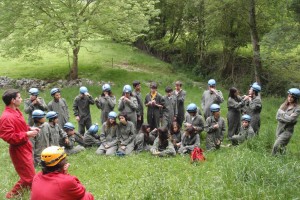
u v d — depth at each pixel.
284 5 20.61
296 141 12.78
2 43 21.81
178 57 29.22
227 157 9.52
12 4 20.75
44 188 4.69
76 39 20.36
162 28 29.91
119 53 31.09
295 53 23.19
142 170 9.40
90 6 22.52
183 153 10.85
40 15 20.98
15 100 7.19
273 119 16.66
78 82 23.39
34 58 23.03
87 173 9.41
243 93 23.73
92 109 18.50
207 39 25.69
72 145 11.33
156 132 11.94
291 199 6.96
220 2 22.75
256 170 7.84
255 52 21.97
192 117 11.45
